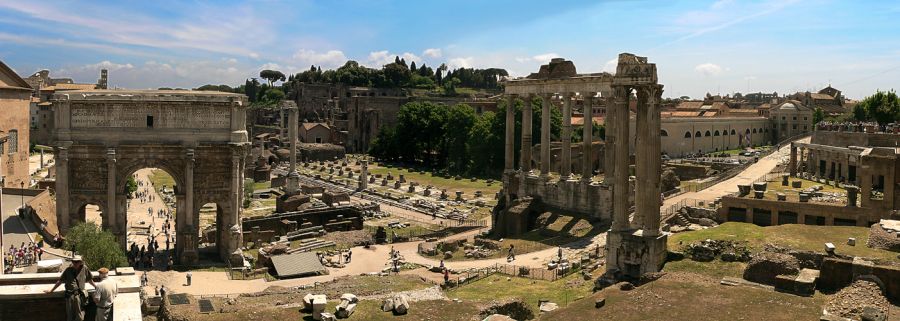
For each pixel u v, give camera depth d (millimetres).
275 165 191875
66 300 25375
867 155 63250
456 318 38938
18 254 59188
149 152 73812
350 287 52000
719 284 42094
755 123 199750
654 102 51156
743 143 194500
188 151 73250
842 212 63719
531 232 82125
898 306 37031
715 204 74875
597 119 191000
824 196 76750
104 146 72688
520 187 90875
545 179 88000
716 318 35688
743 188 73125
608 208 79875
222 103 74688
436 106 196250
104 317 24562
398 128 194250
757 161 121000
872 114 157125
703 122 178125
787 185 88438
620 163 53156
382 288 51312
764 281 43688
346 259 74438
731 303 37969
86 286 26203
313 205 111562
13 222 75625
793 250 49031
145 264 70750
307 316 39094
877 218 61875
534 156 142375
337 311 39125
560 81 85562
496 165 156375
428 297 44406
